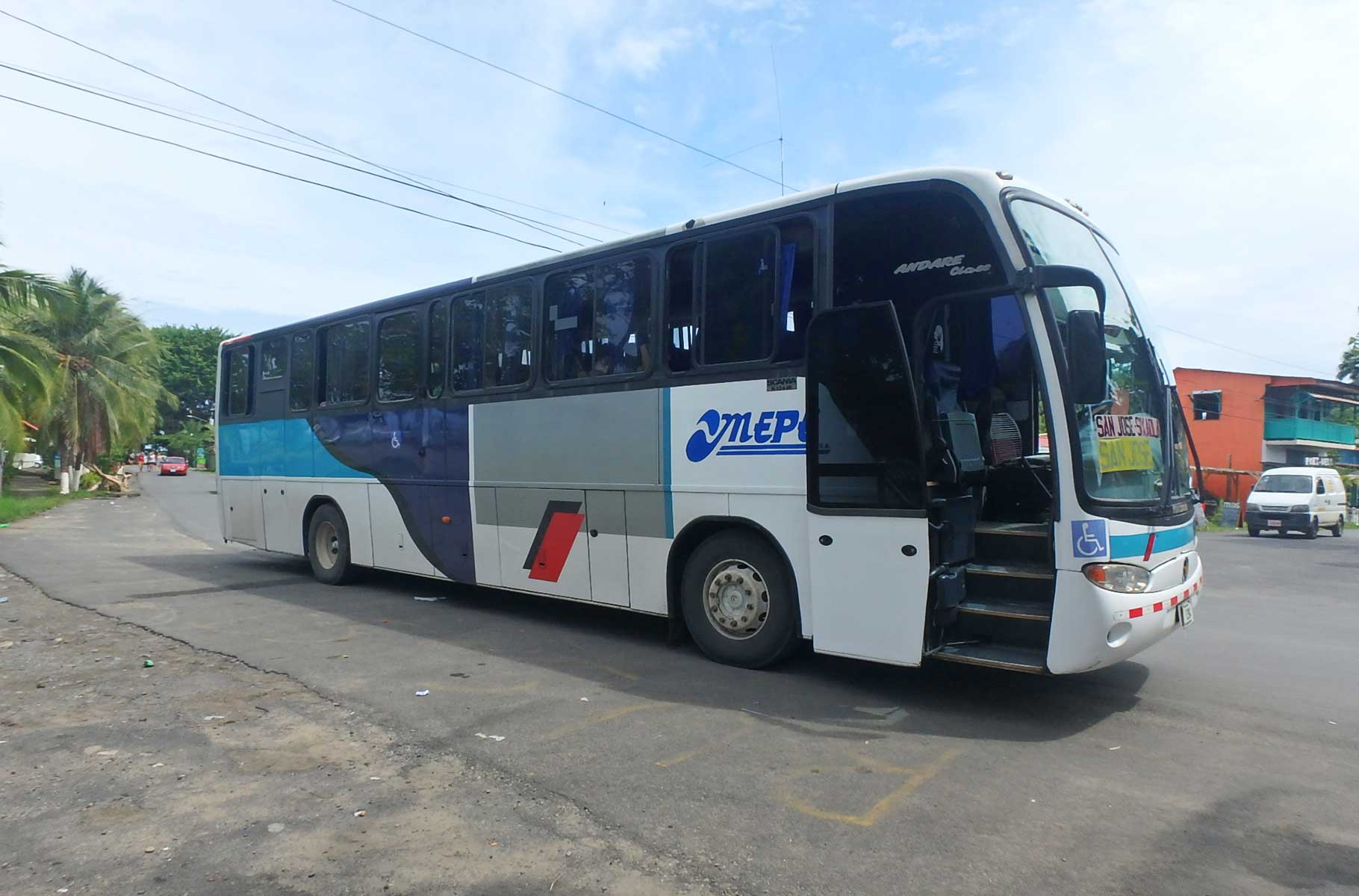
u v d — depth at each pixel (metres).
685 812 3.98
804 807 4.03
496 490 8.26
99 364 37.28
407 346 9.41
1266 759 4.73
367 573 10.91
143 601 9.49
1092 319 4.98
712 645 6.59
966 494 6.09
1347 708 5.71
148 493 40.06
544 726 5.16
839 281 5.85
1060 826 3.86
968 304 6.90
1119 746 4.90
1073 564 4.99
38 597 9.73
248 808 4.01
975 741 4.95
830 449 5.75
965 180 5.41
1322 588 12.55
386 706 5.52
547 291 7.84
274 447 11.52
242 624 8.16
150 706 5.54
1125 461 5.33
